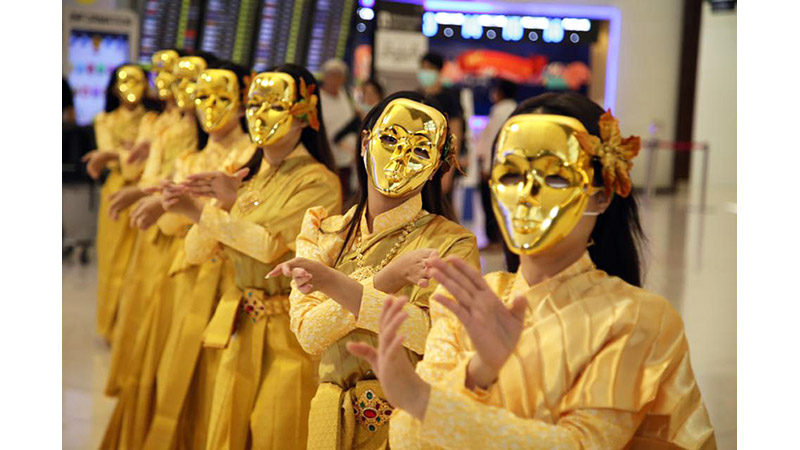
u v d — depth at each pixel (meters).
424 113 2.03
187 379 3.08
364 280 2.03
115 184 5.03
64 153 7.90
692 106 13.85
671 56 13.75
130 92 5.35
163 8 9.75
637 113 13.71
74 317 5.71
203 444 3.06
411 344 1.97
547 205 1.36
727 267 7.49
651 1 13.54
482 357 1.34
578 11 13.40
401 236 2.10
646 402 1.34
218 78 3.23
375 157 2.02
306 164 2.75
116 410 3.50
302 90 2.72
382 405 2.08
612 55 13.59
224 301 2.81
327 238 2.21
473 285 1.35
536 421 1.32
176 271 3.27
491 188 1.42
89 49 9.19
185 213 2.67
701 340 5.21
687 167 14.09
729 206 12.40
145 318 3.55
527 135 1.37
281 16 10.20
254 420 2.71
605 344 1.38
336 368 2.13
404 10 10.53
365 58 10.66
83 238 7.55
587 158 1.39
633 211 1.55
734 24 15.95
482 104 13.72
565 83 13.95
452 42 13.48
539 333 1.39
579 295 1.42
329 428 2.10
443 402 1.30
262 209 2.69
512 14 13.38
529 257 1.47
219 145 3.33
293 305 2.15
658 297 1.44
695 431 1.40
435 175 2.15
